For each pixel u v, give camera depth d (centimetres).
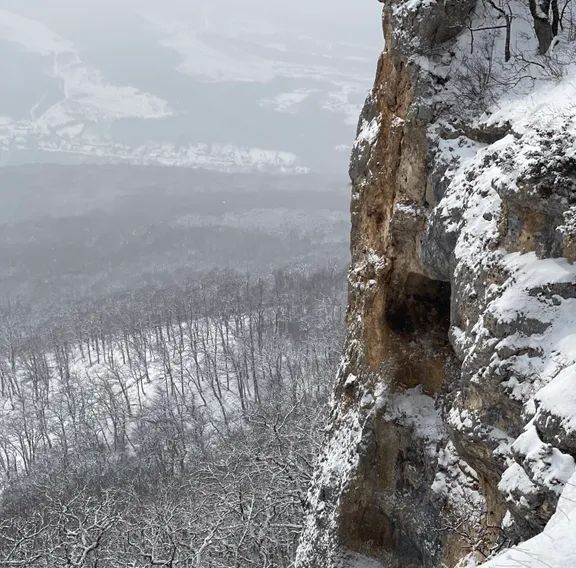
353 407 1753
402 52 1499
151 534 2483
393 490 1617
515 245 1078
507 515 867
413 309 1664
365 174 1731
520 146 1122
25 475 6600
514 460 849
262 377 8325
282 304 10319
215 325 9644
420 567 1566
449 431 1144
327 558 1712
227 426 6900
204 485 2869
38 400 8506
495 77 1405
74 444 7119
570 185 988
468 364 1073
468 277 1157
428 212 1470
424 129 1452
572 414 775
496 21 1477
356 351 1756
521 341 988
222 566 2302
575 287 967
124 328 9988
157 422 6906
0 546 3025
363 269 1716
